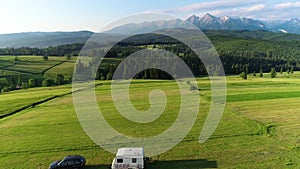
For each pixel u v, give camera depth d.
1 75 137.38
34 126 49.69
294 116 51.84
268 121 48.72
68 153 36.22
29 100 74.38
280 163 31.06
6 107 66.56
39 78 132.38
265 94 74.62
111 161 33.12
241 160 32.25
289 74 157.88
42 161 33.81
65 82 118.62
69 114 57.88
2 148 38.75
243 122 48.34
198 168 30.52
